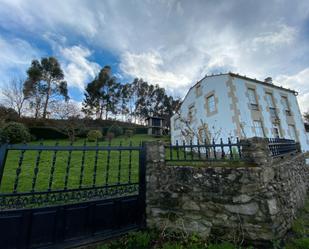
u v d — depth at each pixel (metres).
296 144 6.64
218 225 2.60
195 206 2.79
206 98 12.20
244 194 2.55
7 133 9.58
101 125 25.73
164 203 2.99
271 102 12.46
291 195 3.54
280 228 2.56
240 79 11.27
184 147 3.31
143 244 2.52
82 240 2.51
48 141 14.31
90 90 30.20
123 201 2.97
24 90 20.03
